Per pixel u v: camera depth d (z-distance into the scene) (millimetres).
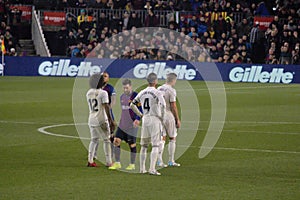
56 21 70938
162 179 20609
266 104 44781
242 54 66438
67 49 68250
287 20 70875
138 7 72750
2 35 67312
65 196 18031
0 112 37594
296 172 22062
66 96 47375
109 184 19703
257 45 67188
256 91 55094
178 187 19422
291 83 64938
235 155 25438
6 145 26766
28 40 71438
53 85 56125
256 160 24344
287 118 37250
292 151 26438
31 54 70688
